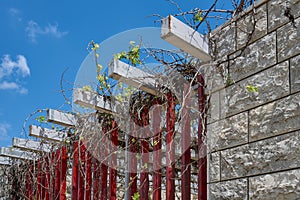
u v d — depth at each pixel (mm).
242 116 2545
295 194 2145
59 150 5062
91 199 4445
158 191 3416
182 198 3057
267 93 2406
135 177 3730
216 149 2680
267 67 2432
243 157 2486
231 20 2703
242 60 2605
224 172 2596
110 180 4055
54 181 5242
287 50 2324
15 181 5844
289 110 2258
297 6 2303
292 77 2271
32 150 5414
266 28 2475
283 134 2273
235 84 2631
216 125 2717
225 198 2549
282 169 2240
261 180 2344
